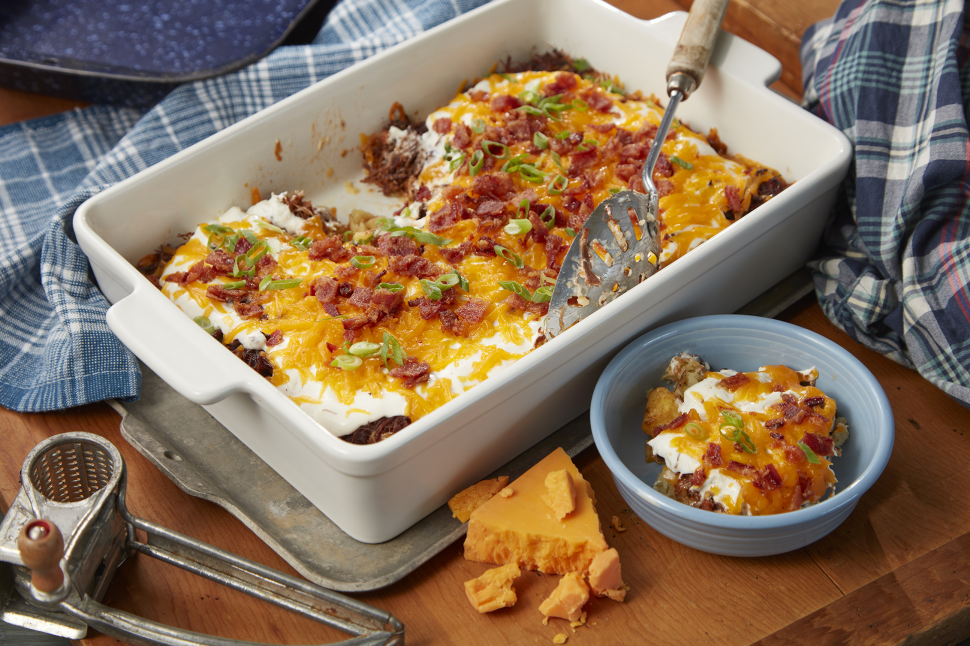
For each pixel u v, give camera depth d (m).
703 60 1.08
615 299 0.96
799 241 1.06
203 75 1.16
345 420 0.94
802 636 0.90
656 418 0.98
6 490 0.98
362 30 1.23
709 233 1.04
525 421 0.96
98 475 0.93
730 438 0.93
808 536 0.92
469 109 1.13
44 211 1.15
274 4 1.25
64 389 1.01
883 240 1.03
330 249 1.03
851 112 1.06
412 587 0.93
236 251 1.04
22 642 0.92
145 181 1.04
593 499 0.95
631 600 0.92
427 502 0.94
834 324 1.07
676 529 0.92
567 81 1.14
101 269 1.01
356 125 1.14
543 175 1.08
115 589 0.93
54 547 0.82
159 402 1.03
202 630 0.92
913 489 0.97
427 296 0.99
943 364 1.00
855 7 1.11
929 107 1.02
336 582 0.92
